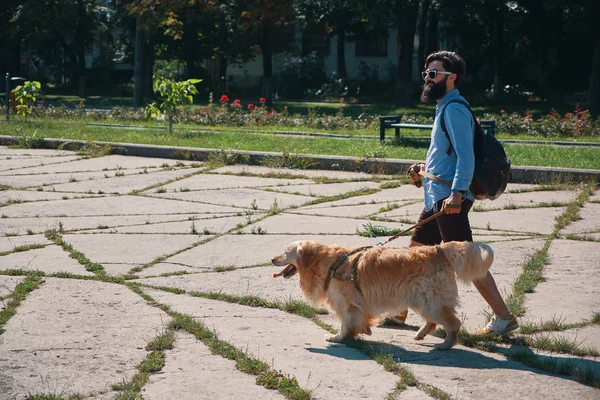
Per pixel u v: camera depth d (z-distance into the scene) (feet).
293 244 19.01
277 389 15.34
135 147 54.19
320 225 32.17
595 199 36.88
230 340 18.65
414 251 17.66
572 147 55.57
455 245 17.37
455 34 131.13
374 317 18.47
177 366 16.72
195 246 29.07
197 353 17.61
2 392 15.25
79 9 144.46
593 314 20.20
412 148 53.62
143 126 75.87
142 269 25.90
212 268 25.96
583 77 135.95
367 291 17.90
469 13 114.93
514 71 128.36
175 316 20.36
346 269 18.11
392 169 45.55
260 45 130.21
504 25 131.85
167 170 47.83
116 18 152.25
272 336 19.03
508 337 18.57
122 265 26.37
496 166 18.53
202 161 51.52
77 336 18.89
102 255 27.78
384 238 29.73
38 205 37.11
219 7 123.13
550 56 140.15
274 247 28.66
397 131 60.23
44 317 20.48
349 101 134.41
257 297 22.24
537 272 23.88
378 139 62.75
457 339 18.11
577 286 22.79
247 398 14.89
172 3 108.47
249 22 116.57
